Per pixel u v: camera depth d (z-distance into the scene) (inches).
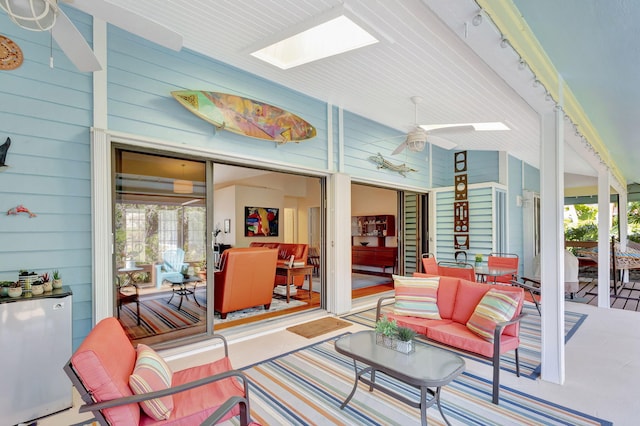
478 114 168.6
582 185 393.7
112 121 118.3
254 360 127.3
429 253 260.5
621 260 278.5
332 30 120.1
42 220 105.3
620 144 209.6
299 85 167.2
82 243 112.3
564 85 117.6
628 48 88.1
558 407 94.0
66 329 92.4
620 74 105.8
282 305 209.8
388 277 333.7
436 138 226.7
